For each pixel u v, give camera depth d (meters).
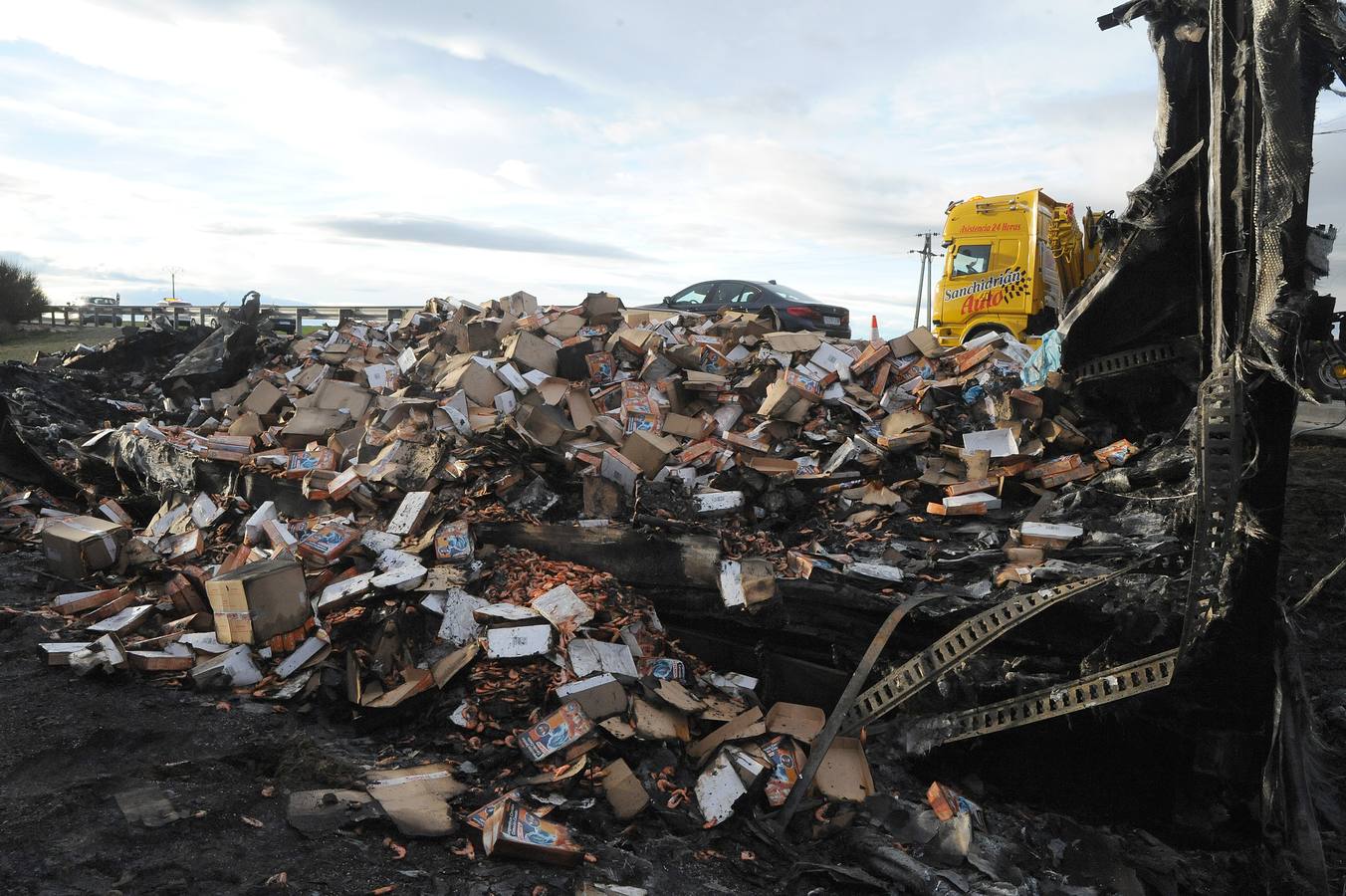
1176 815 4.49
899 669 4.89
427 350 10.41
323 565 5.77
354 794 3.92
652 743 4.64
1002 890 3.86
